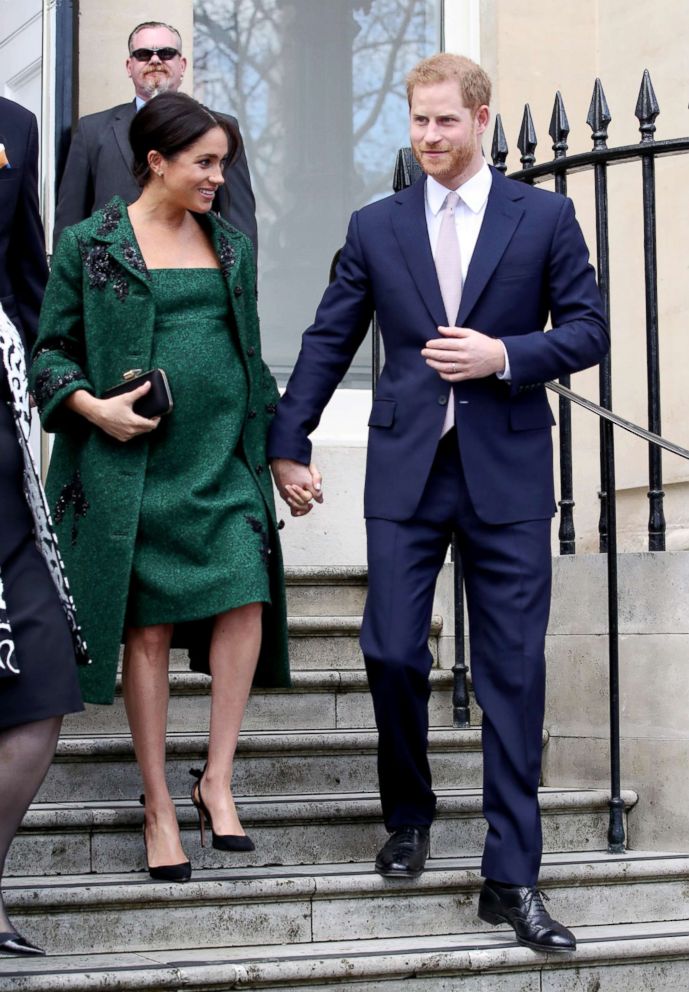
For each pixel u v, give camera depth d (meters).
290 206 7.01
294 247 7.00
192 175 3.96
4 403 3.62
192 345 3.97
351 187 7.06
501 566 3.94
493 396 3.96
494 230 3.99
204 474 3.94
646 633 4.61
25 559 3.61
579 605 4.83
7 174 4.57
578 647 4.82
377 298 4.09
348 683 4.92
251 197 5.23
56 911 3.77
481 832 4.42
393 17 7.14
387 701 3.95
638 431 4.49
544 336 3.89
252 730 4.84
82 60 6.33
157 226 4.05
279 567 4.08
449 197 4.02
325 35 7.09
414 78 3.96
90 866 4.06
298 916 3.92
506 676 3.92
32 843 4.03
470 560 4.02
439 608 5.35
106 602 3.86
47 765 3.58
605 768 4.71
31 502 3.62
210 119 3.98
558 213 4.00
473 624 4.02
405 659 3.92
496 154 4.99
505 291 3.96
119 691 4.74
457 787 4.75
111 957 3.73
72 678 3.57
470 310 3.95
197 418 3.96
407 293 4.01
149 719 3.95
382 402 4.07
